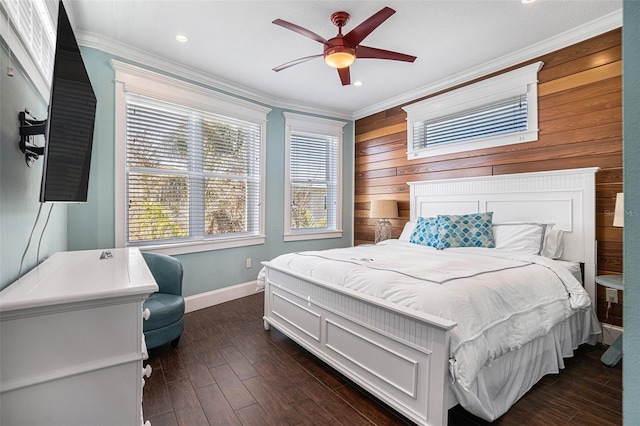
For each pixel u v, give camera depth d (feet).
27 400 2.80
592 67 8.65
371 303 5.68
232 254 12.54
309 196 15.46
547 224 9.05
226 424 5.37
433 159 12.74
